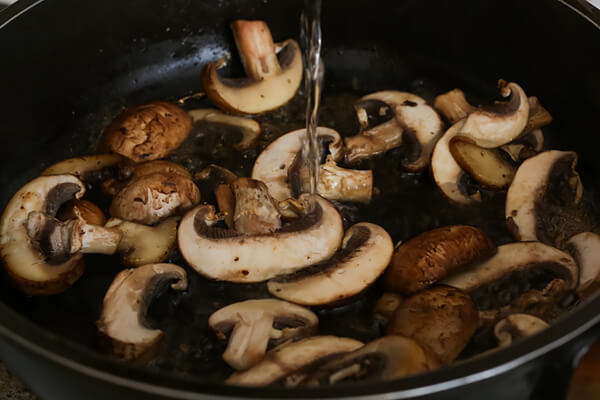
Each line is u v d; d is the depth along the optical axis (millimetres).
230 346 372
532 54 465
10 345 330
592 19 429
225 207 418
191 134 463
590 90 443
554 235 420
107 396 327
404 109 460
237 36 479
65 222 405
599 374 348
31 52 444
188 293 399
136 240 408
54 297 401
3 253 399
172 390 311
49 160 460
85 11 457
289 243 399
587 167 448
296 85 483
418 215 431
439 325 365
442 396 317
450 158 437
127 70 490
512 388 333
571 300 389
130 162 432
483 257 397
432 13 483
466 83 495
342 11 496
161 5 480
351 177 432
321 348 362
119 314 381
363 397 309
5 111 440
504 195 437
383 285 395
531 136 456
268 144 463
